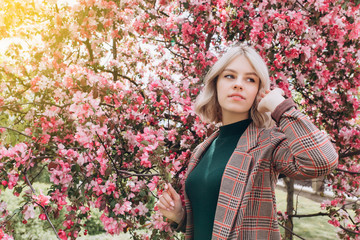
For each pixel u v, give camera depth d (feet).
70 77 7.57
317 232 18.89
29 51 9.73
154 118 8.46
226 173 3.74
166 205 4.76
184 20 9.89
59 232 6.91
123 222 7.13
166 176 5.26
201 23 9.73
